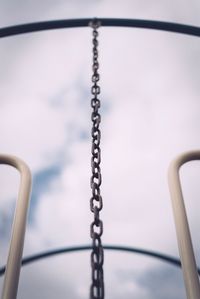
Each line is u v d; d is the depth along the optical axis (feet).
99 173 3.74
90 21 7.84
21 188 3.98
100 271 2.77
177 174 4.13
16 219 3.69
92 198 3.52
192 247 3.51
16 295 3.20
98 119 4.41
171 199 3.95
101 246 2.95
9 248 3.48
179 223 3.68
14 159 4.29
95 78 5.55
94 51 6.47
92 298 2.61
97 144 4.08
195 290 3.19
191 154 4.38
